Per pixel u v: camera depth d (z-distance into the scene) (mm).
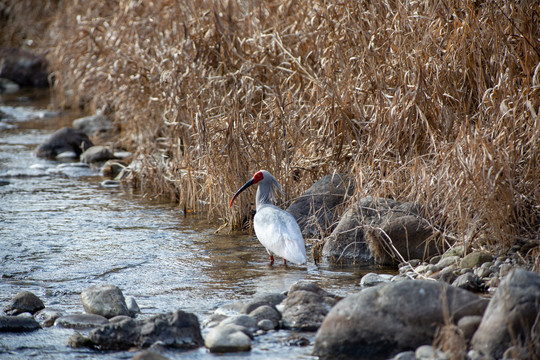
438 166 11055
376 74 12523
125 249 11773
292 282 9852
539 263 9086
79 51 22141
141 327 7820
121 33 19078
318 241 11523
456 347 6660
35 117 26922
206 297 9320
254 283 9875
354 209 11422
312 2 15359
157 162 15984
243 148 12953
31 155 20453
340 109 12672
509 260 9695
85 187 16750
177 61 15422
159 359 6953
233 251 11617
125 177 17484
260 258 11203
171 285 9875
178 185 15062
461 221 10195
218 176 12992
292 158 13445
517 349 6516
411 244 10664
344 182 12531
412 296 7234
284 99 13289
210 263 10953
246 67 14891
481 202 10078
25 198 15562
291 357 7281
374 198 11234
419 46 12398
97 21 20703
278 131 13148
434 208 10844
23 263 11023
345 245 11195
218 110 14703
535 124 10445
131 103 18250
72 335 7992
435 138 11844
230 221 12961
